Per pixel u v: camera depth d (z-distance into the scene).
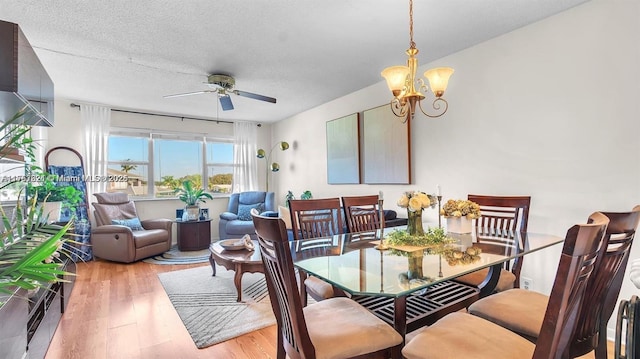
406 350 1.26
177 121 5.64
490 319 1.54
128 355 2.01
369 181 4.07
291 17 2.36
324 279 1.40
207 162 5.96
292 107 5.16
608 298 1.42
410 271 1.47
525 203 2.34
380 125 3.88
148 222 4.78
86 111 4.75
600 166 2.18
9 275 0.88
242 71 3.48
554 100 2.39
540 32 2.46
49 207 3.38
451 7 2.25
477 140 2.90
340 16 2.35
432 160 3.30
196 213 5.12
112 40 2.71
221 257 3.07
